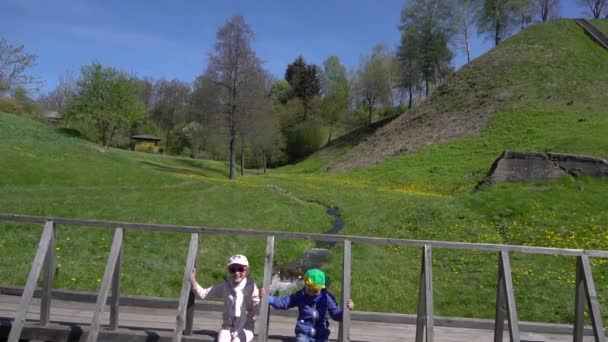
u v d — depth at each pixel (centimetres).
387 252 1546
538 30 6175
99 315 700
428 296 703
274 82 9925
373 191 2931
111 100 5719
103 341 747
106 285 717
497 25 8181
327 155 7388
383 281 1294
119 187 2203
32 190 1938
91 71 5653
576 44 5650
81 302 954
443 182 3203
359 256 1506
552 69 5050
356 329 894
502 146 3622
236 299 722
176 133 8400
